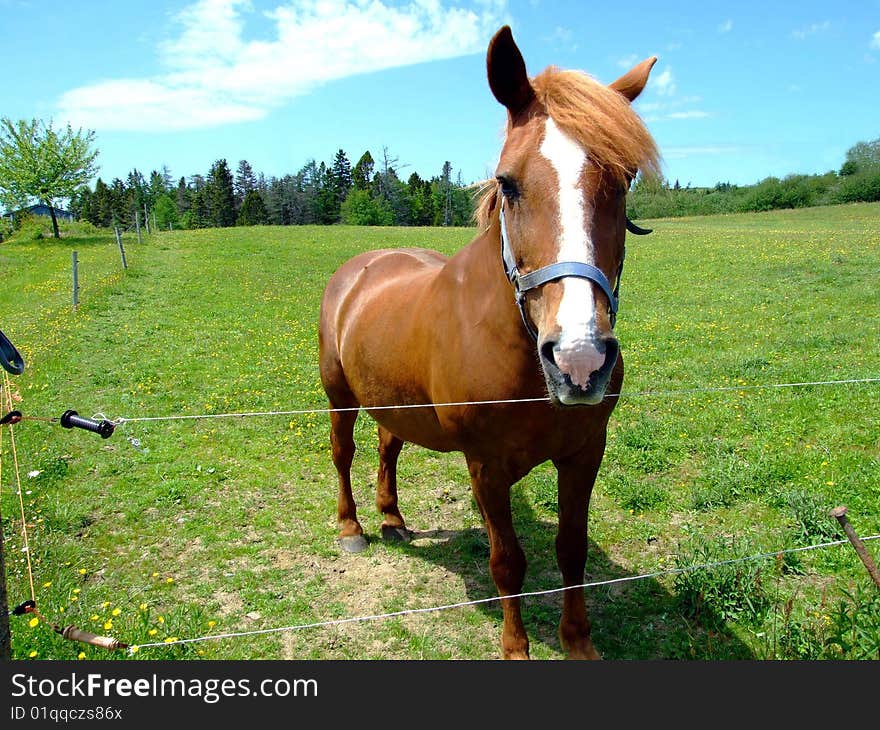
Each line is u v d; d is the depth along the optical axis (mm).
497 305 2629
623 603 3654
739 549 3756
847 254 16516
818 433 5504
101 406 7449
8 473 5477
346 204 73250
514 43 2377
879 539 3908
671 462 5301
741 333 9664
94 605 3781
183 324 12312
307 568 4211
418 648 3395
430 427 3434
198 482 5371
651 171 2322
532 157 2293
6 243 34375
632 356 8781
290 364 9438
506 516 3020
